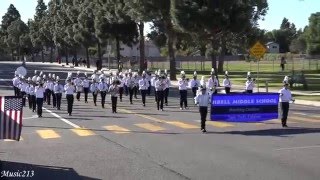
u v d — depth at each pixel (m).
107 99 33.72
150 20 52.12
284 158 12.83
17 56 163.75
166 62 101.12
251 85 29.86
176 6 43.03
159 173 11.09
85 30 80.25
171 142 15.60
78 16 82.81
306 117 23.03
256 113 20.64
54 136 17.05
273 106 20.94
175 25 45.94
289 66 81.38
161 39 65.25
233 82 47.31
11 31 159.00
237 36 64.38
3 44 173.00
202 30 44.44
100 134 17.50
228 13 42.53
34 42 139.50
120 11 59.25
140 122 20.97
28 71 72.06
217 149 14.26
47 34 126.19
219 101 19.98
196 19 42.47
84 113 24.78
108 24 67.88
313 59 83.19
